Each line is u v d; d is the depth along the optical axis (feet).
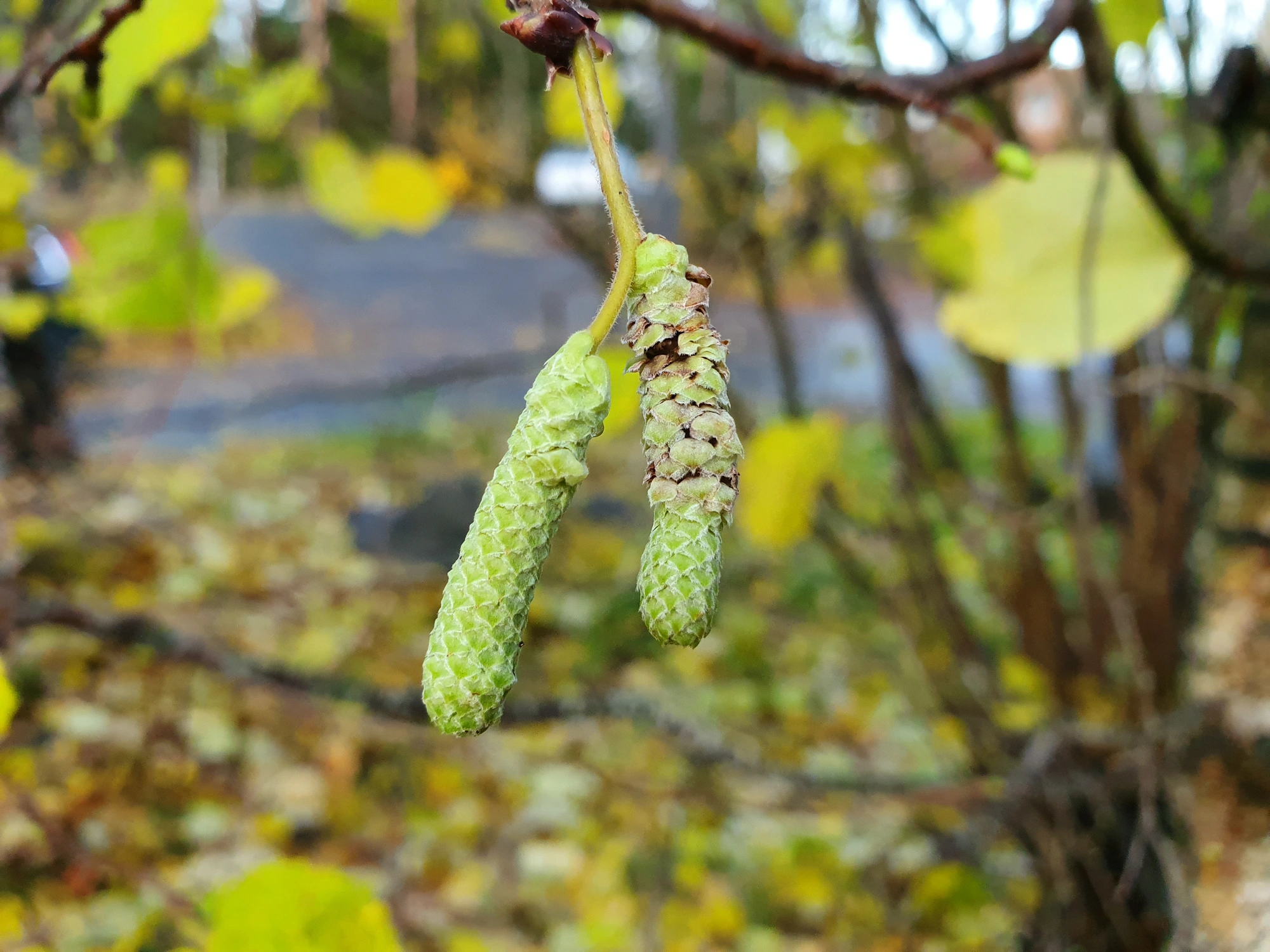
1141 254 0.52
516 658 0.26
